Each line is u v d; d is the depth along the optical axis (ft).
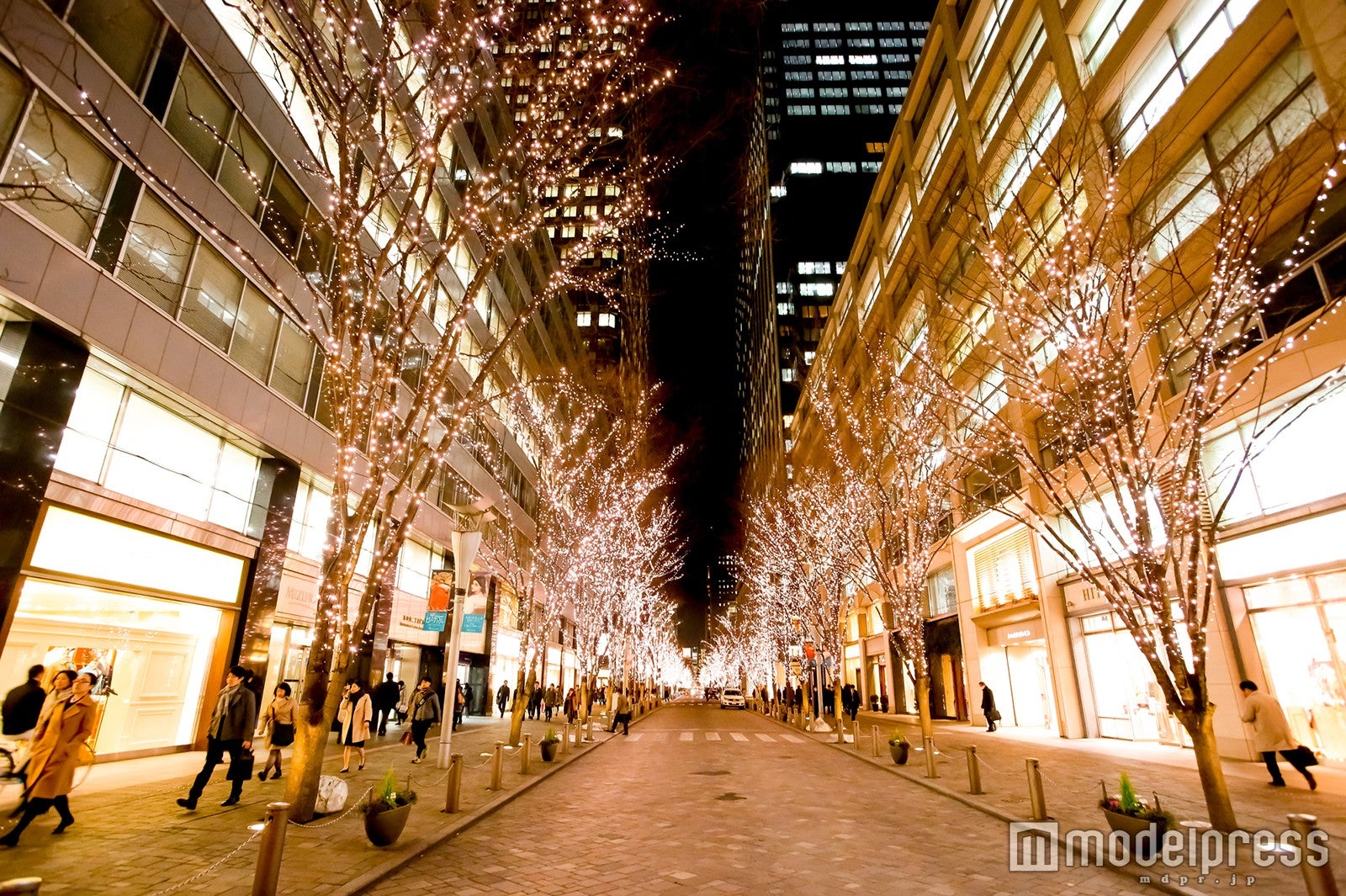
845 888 21.36
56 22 34.40
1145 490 27.78
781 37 300.40
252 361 50.85
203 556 47.70
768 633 132.36
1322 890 14.16
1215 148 45.85
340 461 27.78
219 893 18.76
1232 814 25.12
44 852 22.02
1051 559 70.85
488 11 26.53
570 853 25.79
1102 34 57.93
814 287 260.01
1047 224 61.57
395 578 76.33
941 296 50.44
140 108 39.78
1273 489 44.60
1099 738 65.92
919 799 36.94
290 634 58.65
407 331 28.37
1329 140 36.06
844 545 76.48
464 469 96.84
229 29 47.34
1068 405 31.91
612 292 71.05
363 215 26.99
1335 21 36.06
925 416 58.95
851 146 279.28
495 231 30.30
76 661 37.99
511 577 84.58
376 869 21.80
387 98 26.91
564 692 155.74
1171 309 49.98
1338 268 39.09
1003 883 21.81
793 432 187.32
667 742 75.41
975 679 88.28
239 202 48.60
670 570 177.58
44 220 34.22
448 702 44.73
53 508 36.04
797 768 51.47
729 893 20.97
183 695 46.44
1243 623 47.29
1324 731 42.04
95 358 38.09
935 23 98.58
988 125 79.92
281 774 38.70
